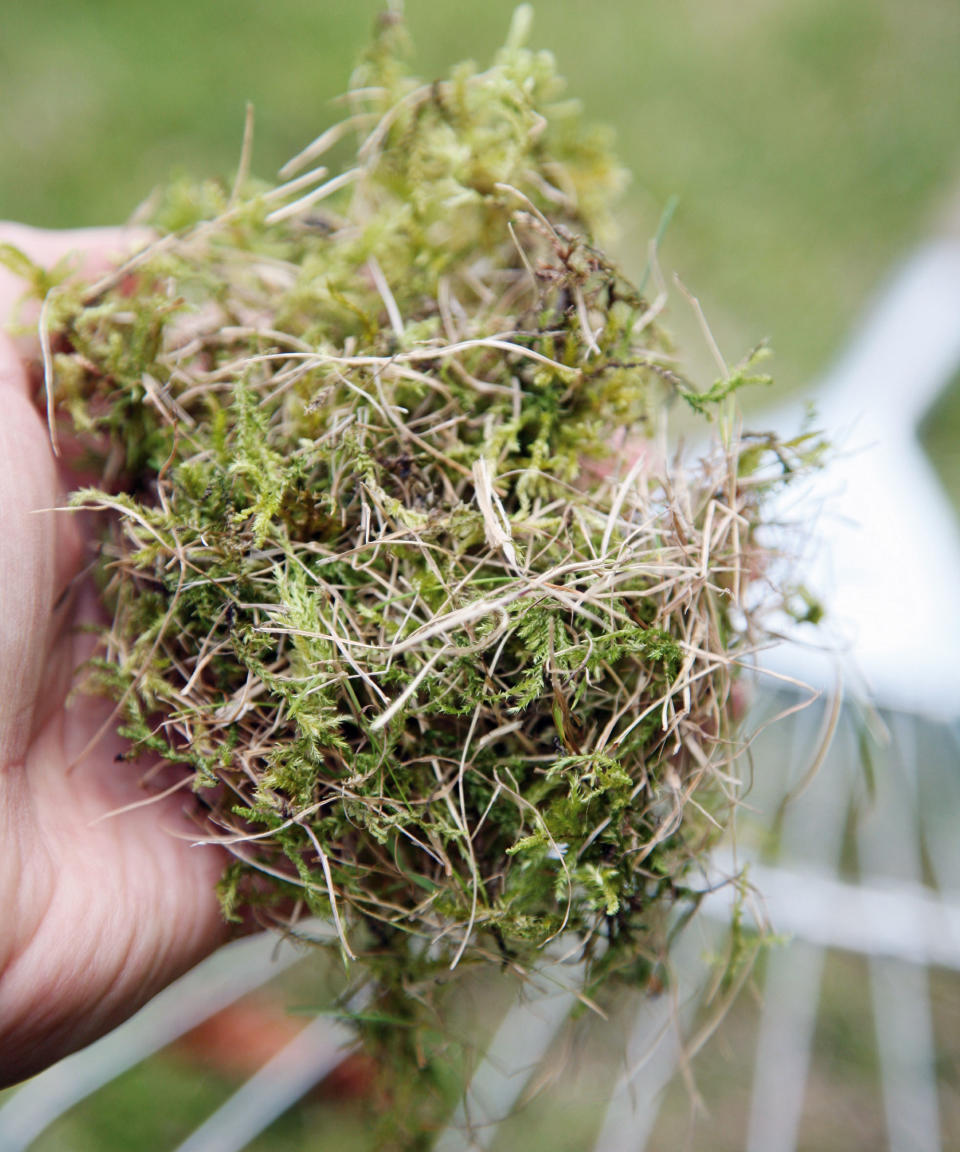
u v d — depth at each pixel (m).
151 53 0.60
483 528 0.28
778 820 0.38
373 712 0.28
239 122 0.60
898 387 0.51
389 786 0.28
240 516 0.27
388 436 0.29
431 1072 0.31
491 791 0.28
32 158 0.58
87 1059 0.38
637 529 0.28
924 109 0.62
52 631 0.30
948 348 0.52
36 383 0.30
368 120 0.32
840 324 0.59
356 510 0.28
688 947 0.38
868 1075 0.38
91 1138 0.39
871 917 0.38
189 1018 0.39
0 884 0.28
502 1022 0.37
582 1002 0.30
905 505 0.46
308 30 0.61
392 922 0.28
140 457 0.30
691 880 0.32
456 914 0.28
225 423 0.29
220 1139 0.38
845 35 0.63
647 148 0.61
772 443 0.29
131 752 0.29
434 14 0.62
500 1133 0.37
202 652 0.28
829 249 0.60
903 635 0.41
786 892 0.38
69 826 0.29
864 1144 0.37
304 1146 0.38
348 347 0.29
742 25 0.64
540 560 0.28
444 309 0.30
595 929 0.28
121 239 0.32
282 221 0.31
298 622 0.27
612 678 0.28
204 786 0.28
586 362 0.29
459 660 0.27
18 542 0.28
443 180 0.30
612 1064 0.37
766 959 0.39
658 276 0.30
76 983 0.29
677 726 0.28
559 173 0.31
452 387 0.29
